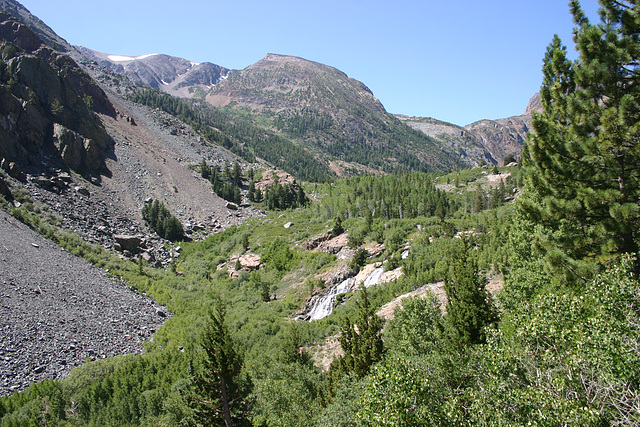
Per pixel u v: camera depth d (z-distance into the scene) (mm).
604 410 11719
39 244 76188
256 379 43312
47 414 38844
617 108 18844
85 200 111500
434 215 126000
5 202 84812
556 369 13430
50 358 49062
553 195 21688
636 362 12281
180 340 62594
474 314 26656
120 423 40156
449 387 17500
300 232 119625
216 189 162250
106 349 55938
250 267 103250
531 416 12953
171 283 90875
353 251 96000
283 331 63000
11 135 107188
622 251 18750
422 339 30922
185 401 25828
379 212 126188
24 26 161125
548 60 23406
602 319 13719
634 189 18562
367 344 32625
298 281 89812
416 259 79000
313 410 32188
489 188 156625
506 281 31562
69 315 59250
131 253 102375
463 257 29812
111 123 174000
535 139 21516
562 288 20156
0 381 42344
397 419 14836
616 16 19797
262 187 178625
